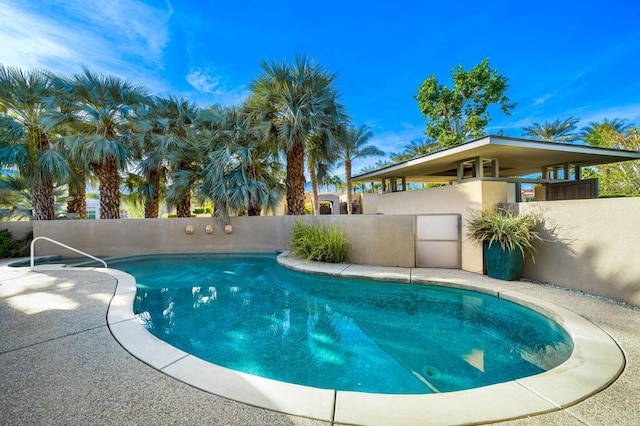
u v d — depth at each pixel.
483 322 3.99
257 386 2.08
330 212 26.61
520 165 9.84
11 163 8.55
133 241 9.69
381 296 5.17
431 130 17.91
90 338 2.83
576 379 2.14
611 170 14.91
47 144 9.40
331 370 2.82
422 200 8.64
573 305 3.73
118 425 1.69
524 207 5.29
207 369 2.29
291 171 9.75
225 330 3.85
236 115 10.23
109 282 5.05
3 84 8.42
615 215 3.85
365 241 6.98
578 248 4.34
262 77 9.28
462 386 2.51
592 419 1.74
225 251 9.77
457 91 16.58
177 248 9.78
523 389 2.04
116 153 9.38
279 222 9.52
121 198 12.98
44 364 2.36
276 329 3.87
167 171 11.25
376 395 1.99
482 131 16.39
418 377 2.67
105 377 2.17
